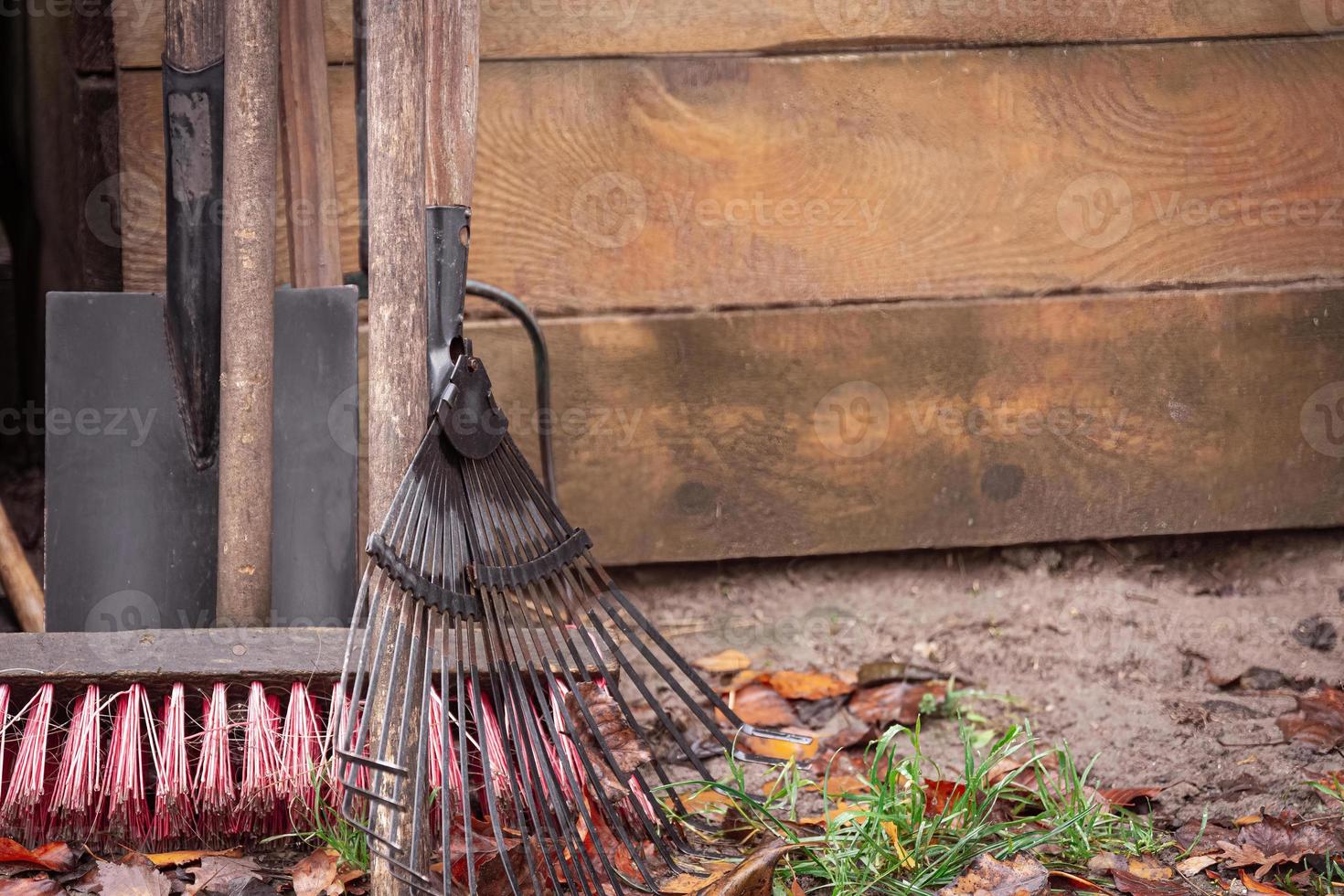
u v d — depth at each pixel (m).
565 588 1.52
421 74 1.39
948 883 1.44
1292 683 2.01
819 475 2.24
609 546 2.21
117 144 1.97
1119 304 2.23
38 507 2.36
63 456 1.63
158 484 1.65
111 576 1.64
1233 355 2.26
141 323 1.65
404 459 1.40
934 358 2.22
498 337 2.12
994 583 2.31
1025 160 2.17
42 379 2.45
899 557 2.32
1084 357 2.24
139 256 1.98
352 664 1.46
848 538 2.26
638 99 2.08
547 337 2.13
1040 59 2.14
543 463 2.00
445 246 1.38
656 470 2.20
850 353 2.21
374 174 1.41
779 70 2.11
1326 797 1.66
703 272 2.15
